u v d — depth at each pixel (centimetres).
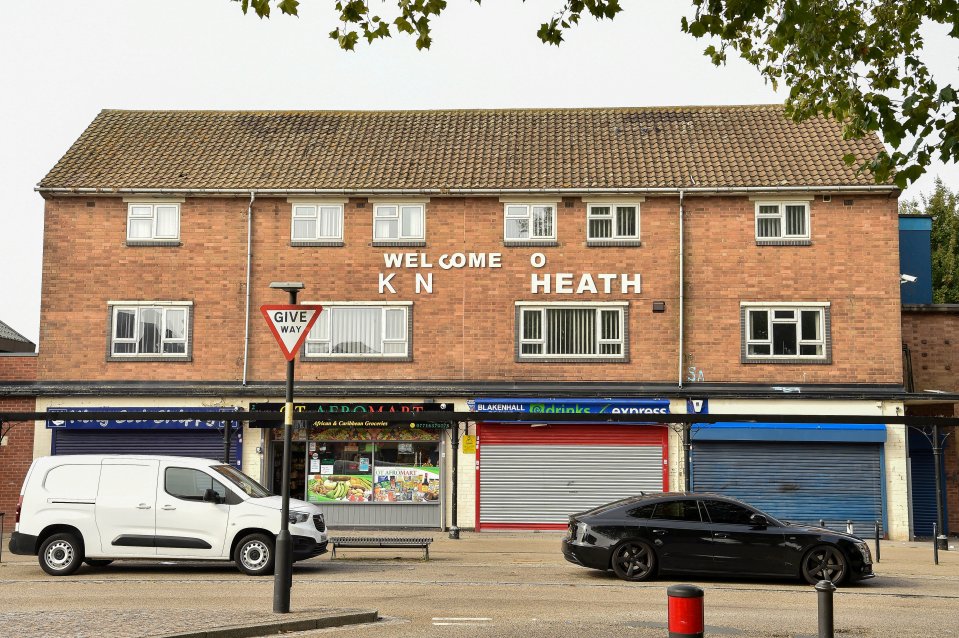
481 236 2744
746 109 3066
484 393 2672
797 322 2673
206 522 1683
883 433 2595
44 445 2689
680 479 2636
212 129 3052
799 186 2664
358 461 2697
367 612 1250
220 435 2689
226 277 2744
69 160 2877
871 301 2664
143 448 2692
